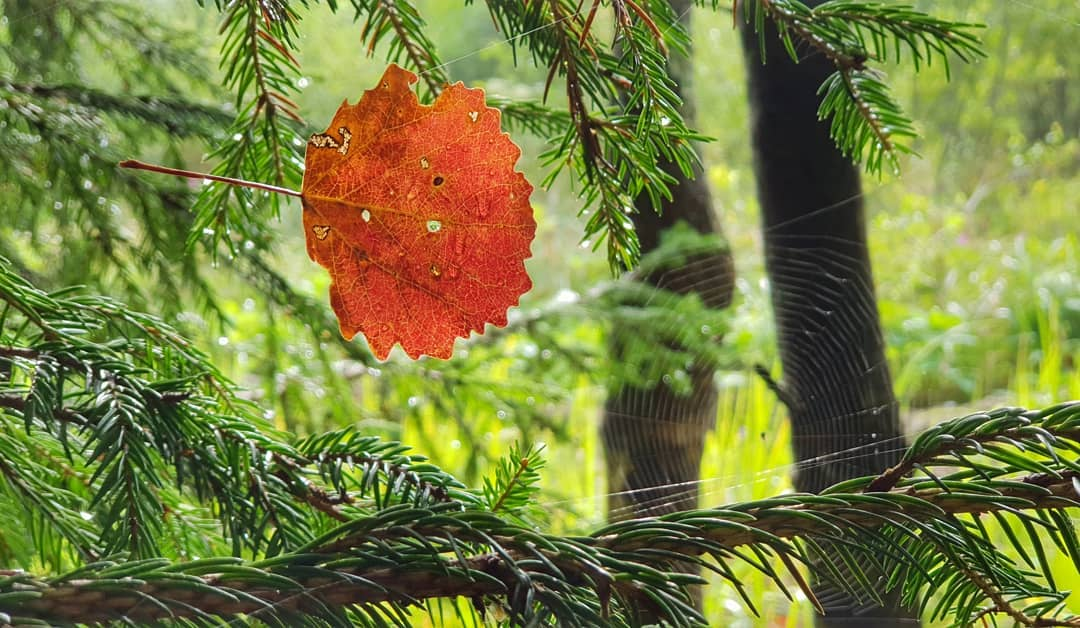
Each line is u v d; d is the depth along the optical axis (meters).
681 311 1.92
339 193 0.68
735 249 2.95
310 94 1.62
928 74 3.68
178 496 0.83
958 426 0.70
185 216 1.30
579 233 4.36
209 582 0.67
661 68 0.71
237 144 0.77
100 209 1.30
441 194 0.68
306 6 0.74
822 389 1.36
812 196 1.23
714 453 2.49
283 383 1.67
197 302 1.40
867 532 0.69
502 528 0.69
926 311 4.66
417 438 2.50
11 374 0.76
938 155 5.16
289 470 0.76
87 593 0.67
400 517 0.69
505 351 2.41
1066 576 1.78
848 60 0.76
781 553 0.69
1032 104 5.18
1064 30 4.47
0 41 1.42
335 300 0.68
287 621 0.68
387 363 1.71
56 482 0.84
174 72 1.81
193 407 0.75
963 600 0.72
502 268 0.68
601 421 2.19
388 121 0.68
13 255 1.36
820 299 1.34
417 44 0.75
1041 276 4.78
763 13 0.75
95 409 0.73
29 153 1.23
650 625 0.68
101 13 1.44
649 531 0.69
